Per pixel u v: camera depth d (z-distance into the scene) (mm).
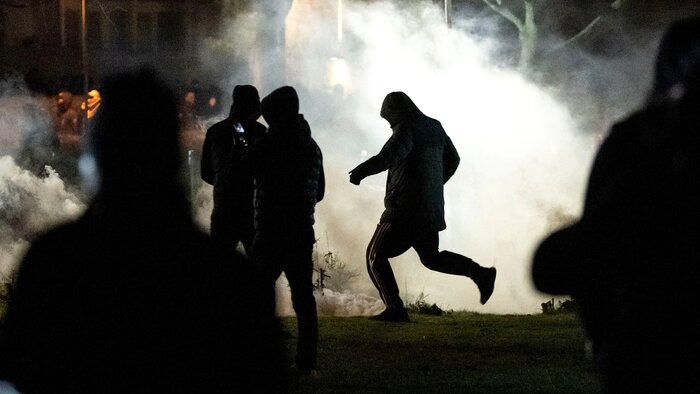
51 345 9078
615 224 9422
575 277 9656
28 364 9094
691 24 9641
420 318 32375
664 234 9289
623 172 9516
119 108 9383
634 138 9695
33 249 9289
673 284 9258
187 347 8922
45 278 9156
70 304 9078
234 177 24750
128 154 9344
